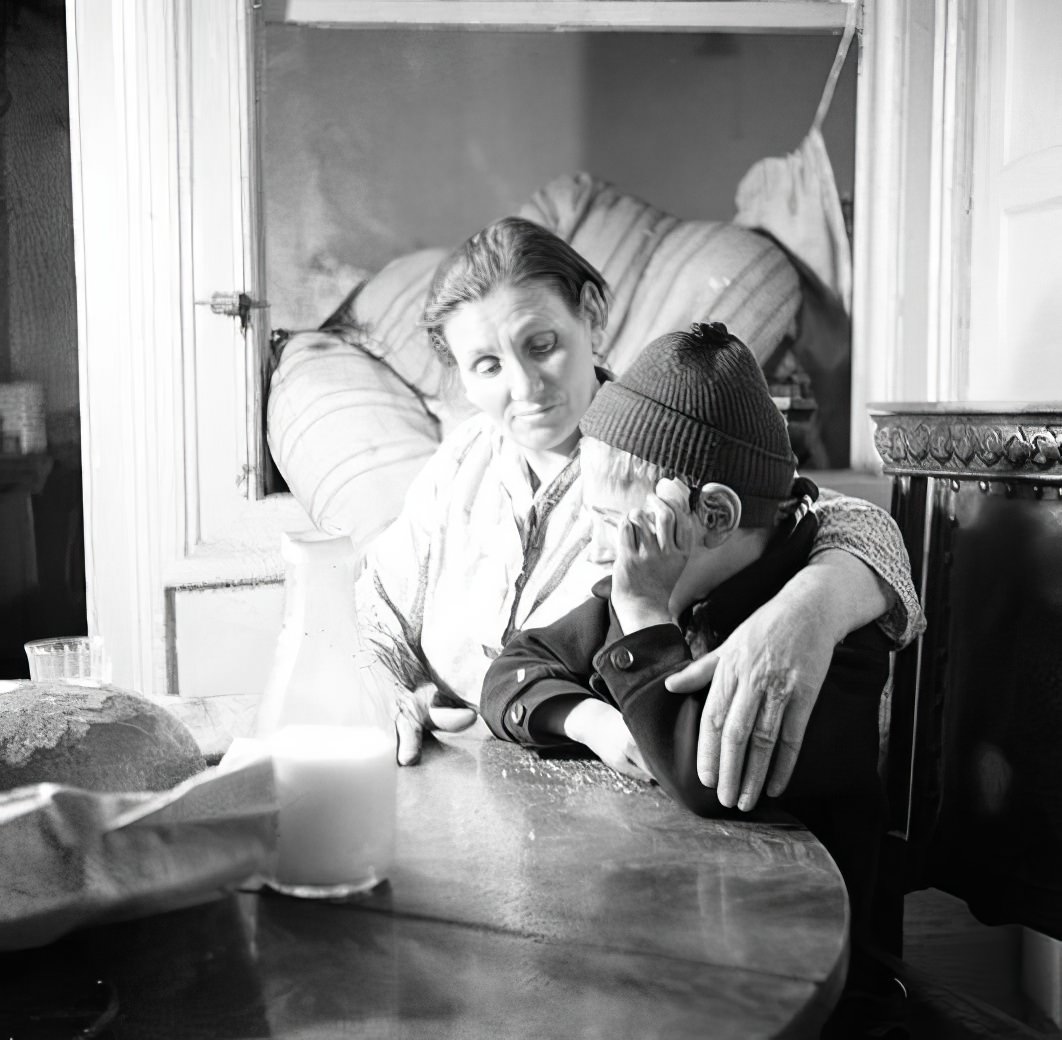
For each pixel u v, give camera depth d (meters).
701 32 2.33
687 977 0.61
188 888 0.63
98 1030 0.56
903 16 2.10
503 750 1.09
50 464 2.27
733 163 2.38
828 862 0.79
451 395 2.17
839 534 1.05
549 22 2.17
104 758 0.69
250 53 2.05
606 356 2.26
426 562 1.53
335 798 0.71
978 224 2.09
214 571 2.08
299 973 0.62
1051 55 1.90
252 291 2.08
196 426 2.08
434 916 0.70
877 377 2.18
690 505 0.97
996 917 1.19
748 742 0.89
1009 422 1.17
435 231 2.43
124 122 2.03
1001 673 1.19
